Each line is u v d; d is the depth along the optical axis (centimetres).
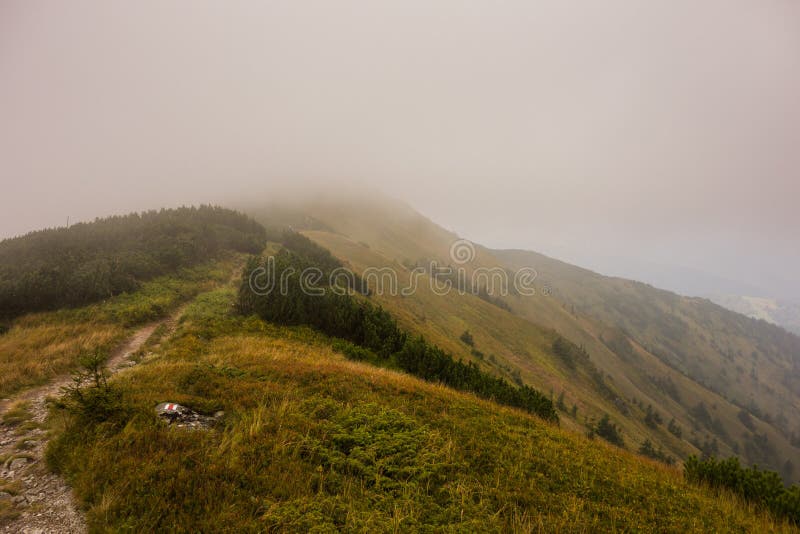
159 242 3581
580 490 808
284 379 1216
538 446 1018
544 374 9350
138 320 2159
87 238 3475
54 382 1291
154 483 591
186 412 860
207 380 1095
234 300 2683
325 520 571
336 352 1998
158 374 1151
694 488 981
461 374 1925
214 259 3900
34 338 1725
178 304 2584
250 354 1541
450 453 851
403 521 600
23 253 2991
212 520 534
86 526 534
